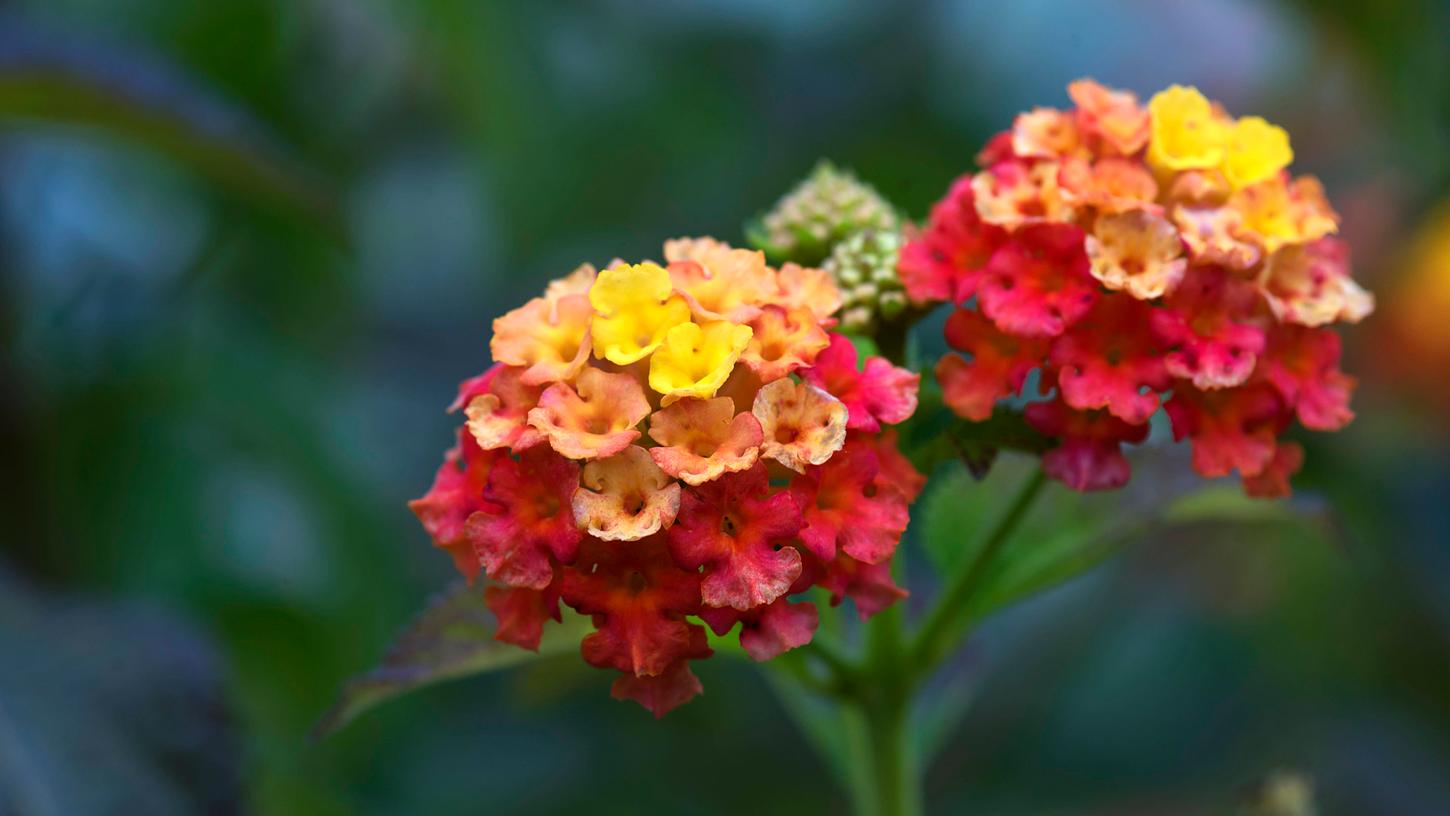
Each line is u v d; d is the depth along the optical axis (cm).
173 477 38
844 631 35
